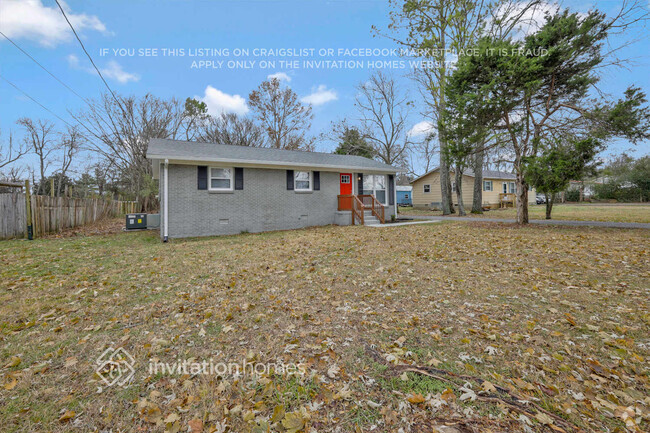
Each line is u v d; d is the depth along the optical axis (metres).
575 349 2.54
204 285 4.47
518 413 1.78
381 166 14.80
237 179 11.00
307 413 1.82
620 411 1.78
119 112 23.45
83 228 11.77
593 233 8.73
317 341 2.75
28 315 3.40
